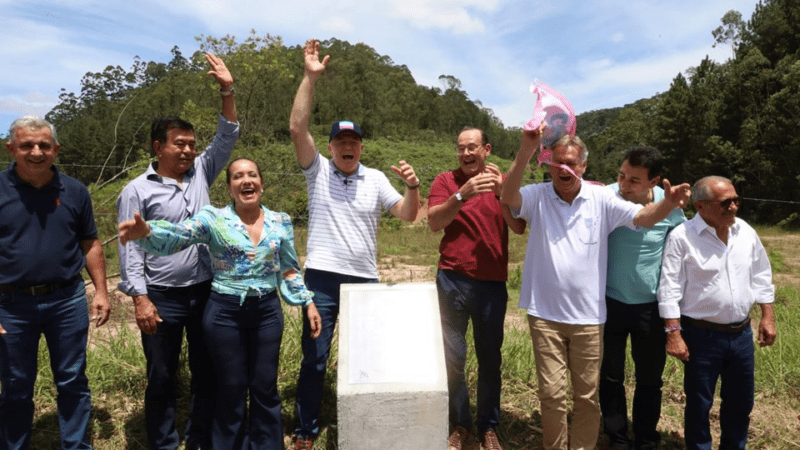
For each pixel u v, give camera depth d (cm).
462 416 336
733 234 300
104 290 309
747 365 304
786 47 3500
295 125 320
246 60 2034
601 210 306
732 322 299
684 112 3525
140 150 649
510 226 324
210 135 977
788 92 2998
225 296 289
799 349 487
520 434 360
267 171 770
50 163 275
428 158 6372
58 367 292
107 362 400
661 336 323
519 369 432
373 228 334
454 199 291
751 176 3269
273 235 299
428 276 1025
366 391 261
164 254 270
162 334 304
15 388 280
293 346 424
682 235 301
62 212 285
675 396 418
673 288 304
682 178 3612
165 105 6053
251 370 301
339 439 263
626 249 315
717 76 3969
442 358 276
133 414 360
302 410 324
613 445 337
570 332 305
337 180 329
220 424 296
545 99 287
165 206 304
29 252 274
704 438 310
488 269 322
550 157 301
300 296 310
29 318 279
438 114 10500
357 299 299
